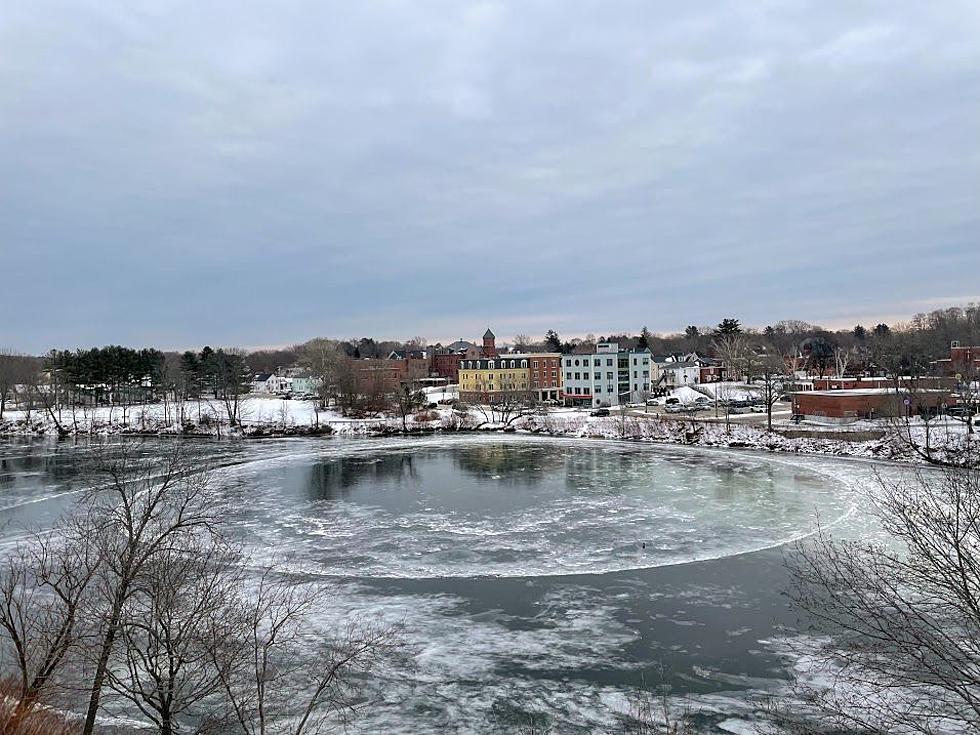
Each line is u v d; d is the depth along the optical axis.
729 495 47.84
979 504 16.84
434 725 18.36
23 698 13.84
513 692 20.12
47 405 102.25
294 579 30.00
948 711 15.27
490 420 101.62
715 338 188.50
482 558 33.25
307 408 119.44
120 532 22.22
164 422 100.62
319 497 49.22
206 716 18.27
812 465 60.28
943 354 121.50
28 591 25.17
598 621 25.19
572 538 36.69
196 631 16.25
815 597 25.75
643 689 20.16
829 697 18.81
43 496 49.81
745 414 96.12
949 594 15.06
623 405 117.00
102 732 17.11
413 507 45.44
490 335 164.38
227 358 149.12
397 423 100.62
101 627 15.56
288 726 17.92
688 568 31.17
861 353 162.50
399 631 24.34
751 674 20.88
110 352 127.12
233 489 52.28
